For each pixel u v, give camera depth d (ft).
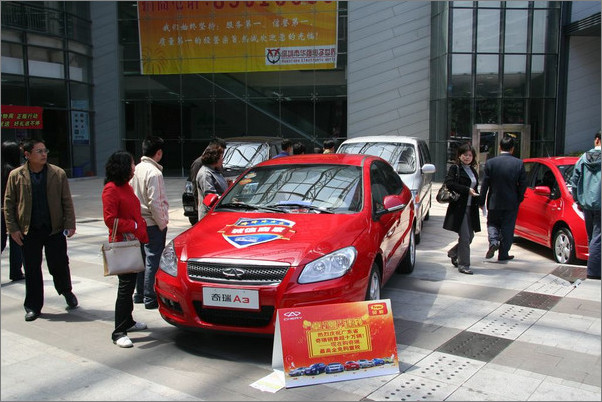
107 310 17.10
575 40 63.87
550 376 11.91
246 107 72.79
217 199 17.95
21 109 48.14
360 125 69.97
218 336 14.64
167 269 13.75
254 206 16.25
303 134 71.87
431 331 14.78
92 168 74.74
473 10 62.08
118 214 14.14
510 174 22.80
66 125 68.28
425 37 68.33
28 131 62.28
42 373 12.24
